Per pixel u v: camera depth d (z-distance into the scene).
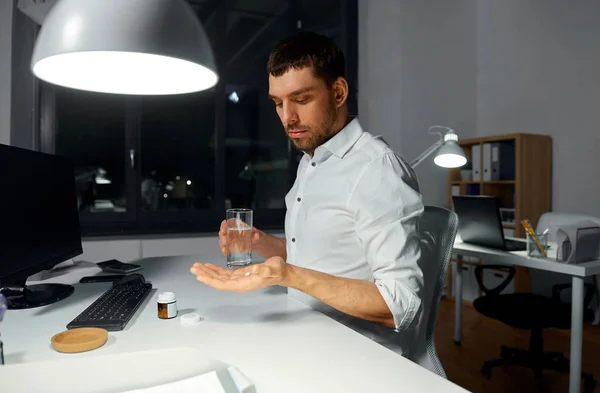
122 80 1.12
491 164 3.50
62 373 0.60
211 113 3.60
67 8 0.75
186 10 0.81
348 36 3.93
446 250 1.20
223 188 3.54
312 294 0.89
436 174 3.99
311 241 1.15
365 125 3.87
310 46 1.00
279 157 3.91
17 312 1.02
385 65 3.83
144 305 1.06
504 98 3.86
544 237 2.21
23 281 1.15
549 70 3.49
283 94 1.02
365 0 3.86
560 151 3.43
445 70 4.02
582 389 2.09
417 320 1.02
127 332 0.87
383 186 1.00
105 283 1.33
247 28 3.74
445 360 2.46
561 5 3.39
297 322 0.93
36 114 2.95
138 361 0.62
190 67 1.07
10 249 1.02
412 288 0.92
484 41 4.04
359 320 1.11
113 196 3.42
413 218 0.99
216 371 0.62
